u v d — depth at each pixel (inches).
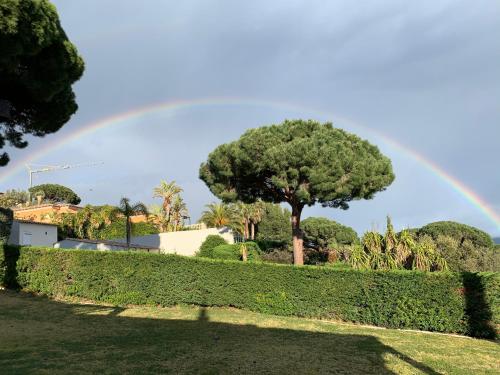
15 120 582.9
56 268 714.8
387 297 568.1
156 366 313.3
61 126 602.9
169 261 702.5
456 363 356.8
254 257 1461.6
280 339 446.0
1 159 600.7
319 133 1001.5
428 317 533.3
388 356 373.7
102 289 692.7
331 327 544.7
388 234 719.7
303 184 974.4
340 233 1940.2
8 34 384.8
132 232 1935.3
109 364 313.7
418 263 671.8
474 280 512.4
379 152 1126.4
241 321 564.1
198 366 319.0
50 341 390.6
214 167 1120.8
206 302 690.8
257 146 990.4
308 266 647.8
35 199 2655.0
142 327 489.7
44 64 477.4
